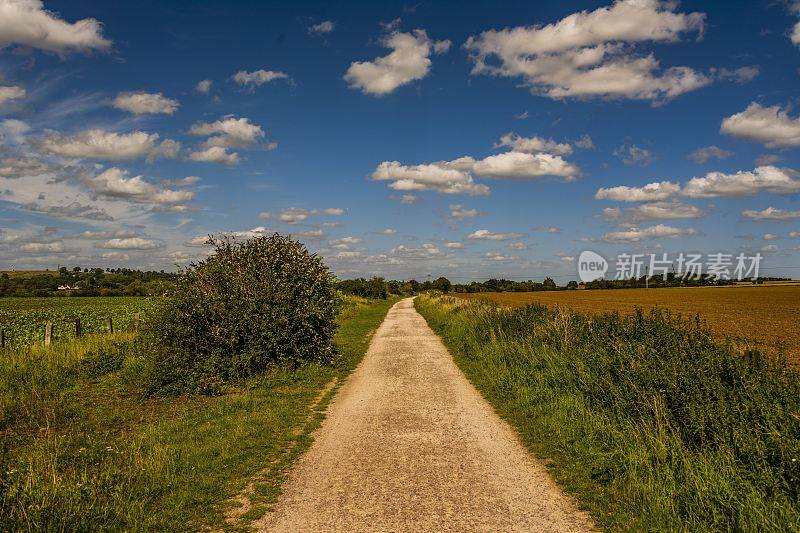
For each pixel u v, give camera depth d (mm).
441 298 45031
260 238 14812
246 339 12648
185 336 12359
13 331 23875
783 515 4348
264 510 5328
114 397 10820
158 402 10477
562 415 8211
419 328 27312
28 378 11656
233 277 13234
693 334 9406
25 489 5191
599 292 85250
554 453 6953
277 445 7547
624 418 7117
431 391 11250
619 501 5297
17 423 8797
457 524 4945
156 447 7090
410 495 5652
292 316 13430
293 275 14352
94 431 8453
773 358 7590
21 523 4668
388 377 13023
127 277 108625
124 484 5820
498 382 11312
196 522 5105
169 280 13164
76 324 18812
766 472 4809
